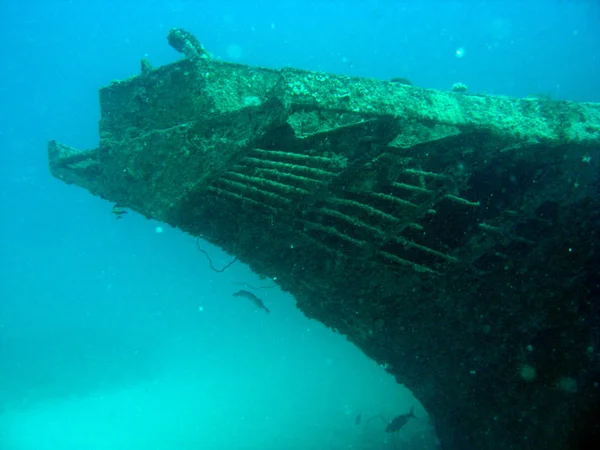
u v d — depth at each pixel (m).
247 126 3.86
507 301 6.17
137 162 4.85
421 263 6.24
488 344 6.56
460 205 5.75
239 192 4.74
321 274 6.09
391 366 7.84
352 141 3.96
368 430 16.33
